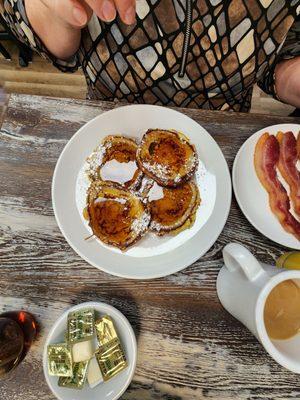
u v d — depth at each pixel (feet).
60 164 1.43
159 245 1.40
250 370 1.32
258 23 1.51
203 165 1.49
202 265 1.42
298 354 1.04
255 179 1.50
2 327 1.21
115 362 1.20
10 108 1.56
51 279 1.39
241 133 1.57
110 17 0.96
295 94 1.82
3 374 1.22
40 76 3.49
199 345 1.34
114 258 1.37
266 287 1.02
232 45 1.57
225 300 1.30
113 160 1.49
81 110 1.57
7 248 1.42
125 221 1.40
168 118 1.52
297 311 1.14
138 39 1.54
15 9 1.49
